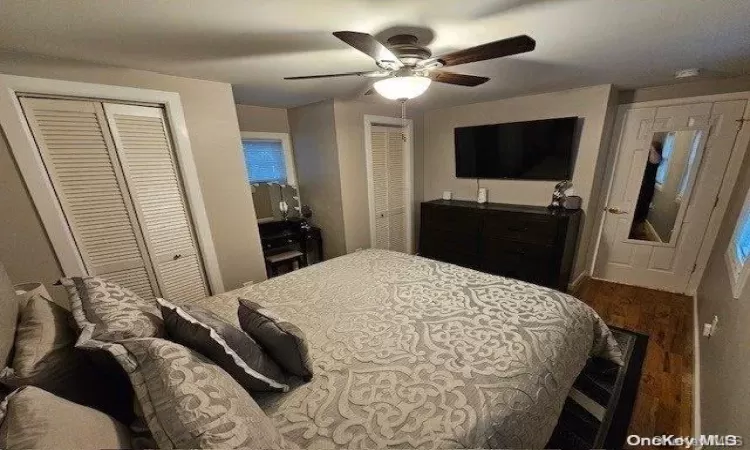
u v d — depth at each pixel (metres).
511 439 0.93
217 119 2.31
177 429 0.65
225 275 2.53
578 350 1.41
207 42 1.51
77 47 1.50
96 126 1.83
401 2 1.17
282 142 3.62
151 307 1.22
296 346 1.06
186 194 2.25
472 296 1.68
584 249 3.24
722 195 2.67
